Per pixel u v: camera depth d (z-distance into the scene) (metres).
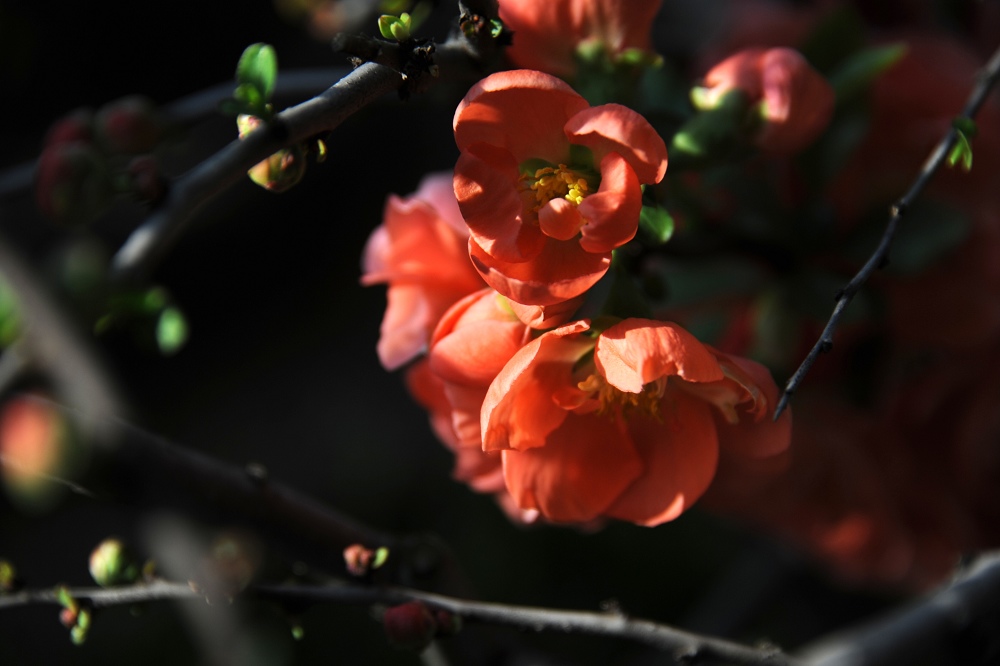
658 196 0.39
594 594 0.92
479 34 0.37
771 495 0.47
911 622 0.47
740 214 0.45
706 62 0.48
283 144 0.36
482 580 0.94
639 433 0.39
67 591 0.40
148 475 0.38
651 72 0.43
